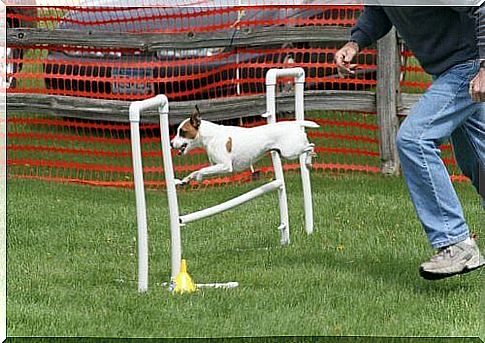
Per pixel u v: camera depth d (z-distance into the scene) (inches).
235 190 505.4
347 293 307.9
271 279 327.6
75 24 612.7
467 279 321.7
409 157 293.9
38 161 558.6
